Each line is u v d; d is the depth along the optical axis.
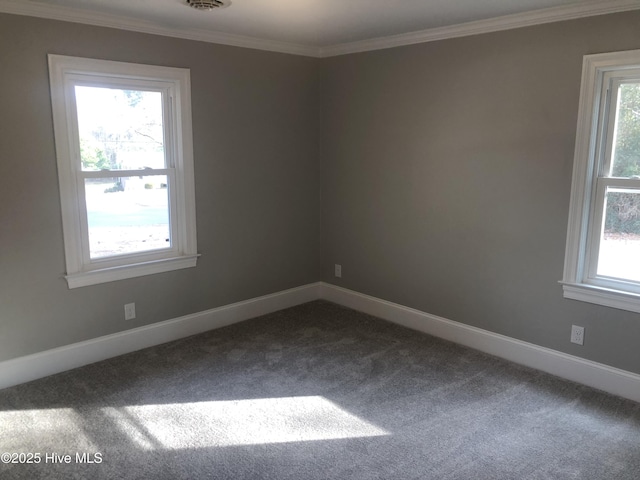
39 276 3.12
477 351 3.61
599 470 2.31
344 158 4.37
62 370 3.27
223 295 4.09
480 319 3.62
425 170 3.79
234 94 3.89
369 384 3.12
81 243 3.28
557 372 3.24
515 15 3.07
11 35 2.84
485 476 2.27
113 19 3.16
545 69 3.06
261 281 4.34
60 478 2.23
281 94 4.19
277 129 4.21
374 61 3.98
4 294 3.00
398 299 4.15
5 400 2.89
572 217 3.05
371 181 4.18
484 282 3.55
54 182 3.10
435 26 3.42
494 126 3.35
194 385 3.09
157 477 2.25
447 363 3.41
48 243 3.12
